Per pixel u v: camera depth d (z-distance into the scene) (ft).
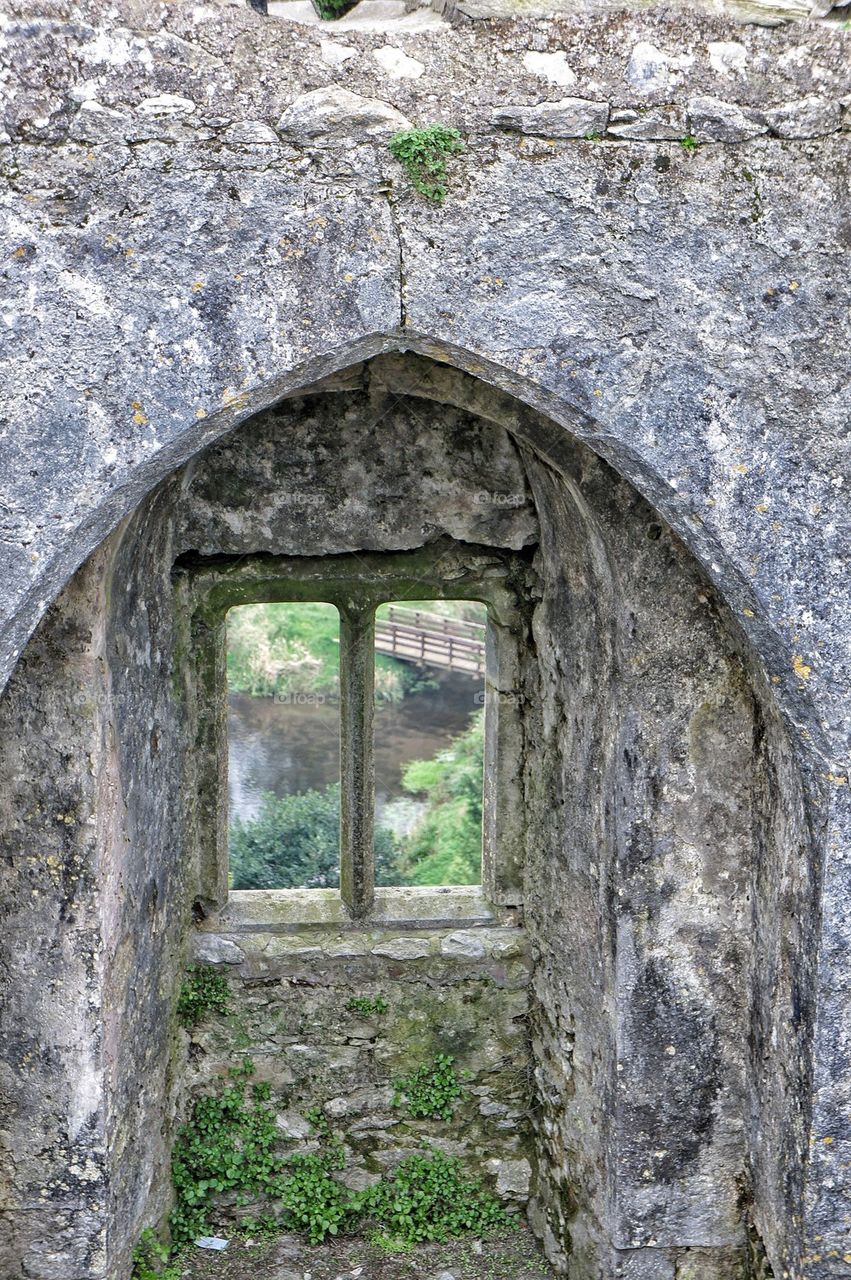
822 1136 11.12
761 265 9.87
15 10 8.82
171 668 14.70
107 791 12.15
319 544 15.15
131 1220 13.75
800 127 9.67
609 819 12.87
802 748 10.86
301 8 12.46
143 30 9.00
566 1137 14.89
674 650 12.14
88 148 9.11
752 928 12.64
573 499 12.52
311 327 9.64
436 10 10.49
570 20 9.41
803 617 10.47
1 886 11.96
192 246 9.38
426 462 14.98
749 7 10.91
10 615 9.63
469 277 9.71
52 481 9.53
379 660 56.49
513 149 9.55
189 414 9.60
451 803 41.81
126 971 13.12
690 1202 13.24
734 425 10.15
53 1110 12.41
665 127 9.59
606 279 9.82
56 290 9.27
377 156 9.45
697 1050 12.98
